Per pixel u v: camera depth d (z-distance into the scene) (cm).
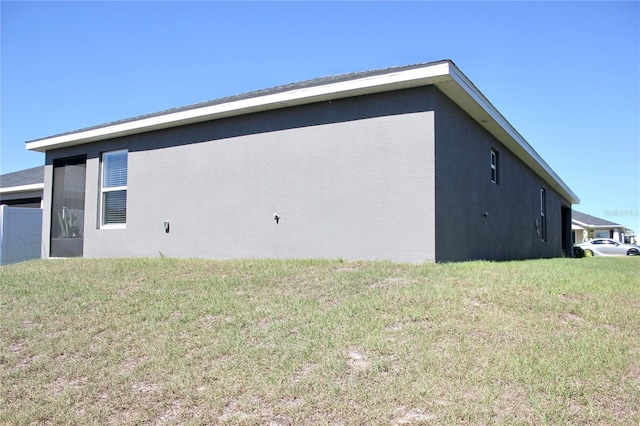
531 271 744
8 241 1381
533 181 1672
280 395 360
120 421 347
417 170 808
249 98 950
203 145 1073
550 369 377
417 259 799
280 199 949
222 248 1027
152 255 1141
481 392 346
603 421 312
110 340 498
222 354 440
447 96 869
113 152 1248
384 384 363
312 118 920
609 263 1264
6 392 404
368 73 820
